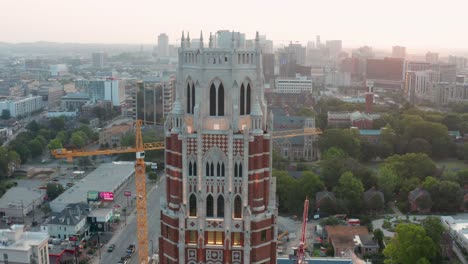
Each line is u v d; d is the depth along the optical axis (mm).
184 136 88000
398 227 194375
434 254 188000
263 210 92188
